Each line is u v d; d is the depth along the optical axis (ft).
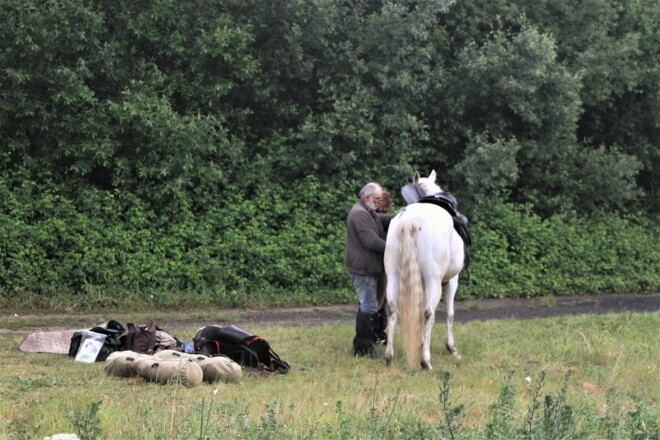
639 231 72.95
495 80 63.57
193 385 26.50
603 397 26.55
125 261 50.90
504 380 28.58
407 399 25.32
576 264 66.08
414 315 30.60
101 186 54.39
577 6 71.26
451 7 66.59
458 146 66.13
